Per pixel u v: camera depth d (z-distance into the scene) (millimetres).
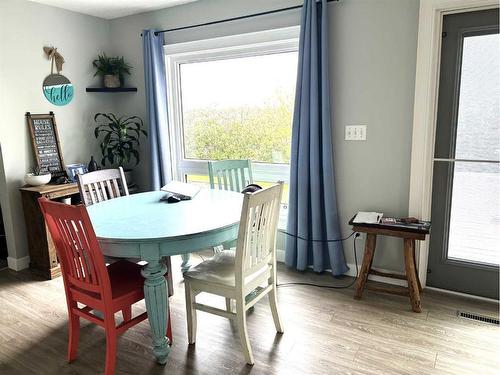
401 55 2562
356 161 2846
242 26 3189
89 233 1693
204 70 3625
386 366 1923
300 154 2883
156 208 2350
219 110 3615
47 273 3102
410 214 2676
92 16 3750
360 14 2648
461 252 2656
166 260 2639
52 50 3398
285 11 2955
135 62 3850
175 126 3877
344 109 2820
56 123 3504
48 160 3414
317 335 2207
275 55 3211
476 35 2373
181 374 1907
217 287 1970
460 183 2574
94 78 3832
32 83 3285
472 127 2479
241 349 2104
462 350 2037
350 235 2967
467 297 2617
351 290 2764
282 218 3307
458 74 2457
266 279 2129
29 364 2020
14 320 2447
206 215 2162
